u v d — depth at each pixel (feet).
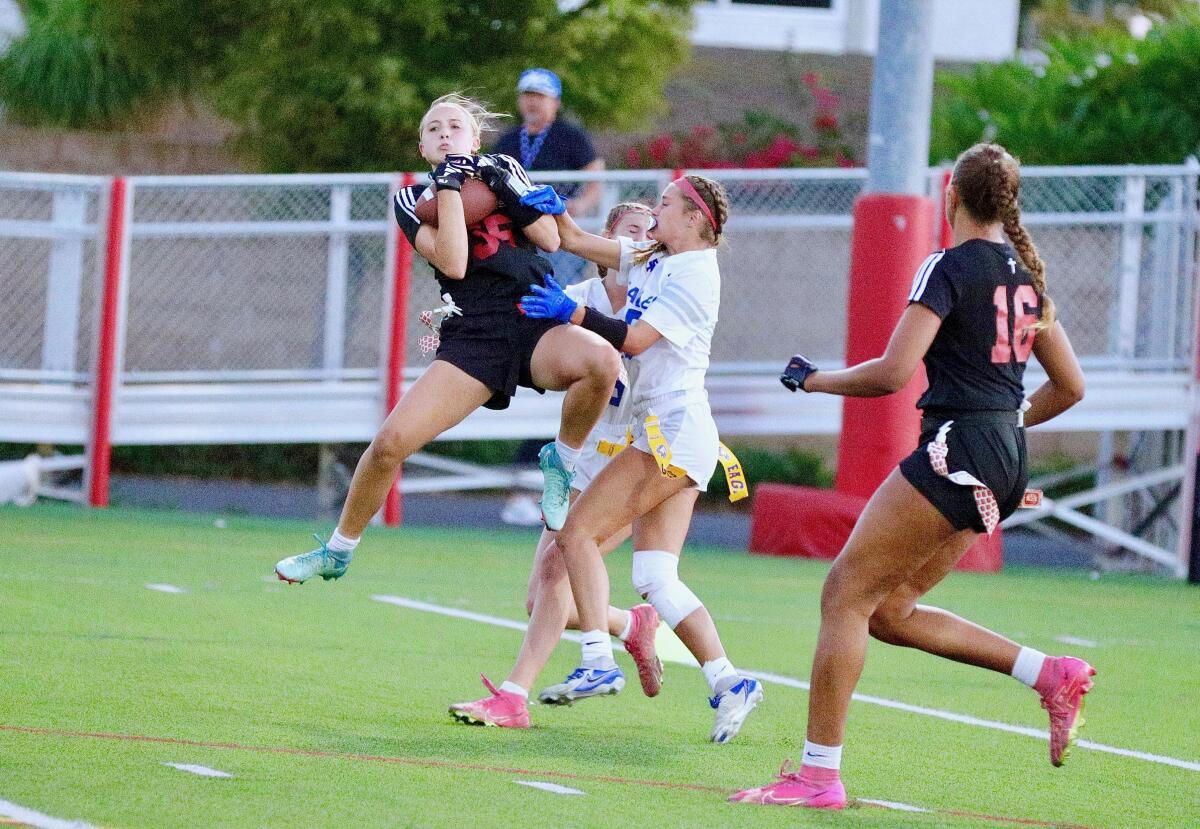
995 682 89.76
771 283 169.89
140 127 236.63
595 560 69.05
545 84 150.30
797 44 303.07
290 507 176.14
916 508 56.08
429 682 79.00
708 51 286.46
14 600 94.89
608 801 56.18
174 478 197.16
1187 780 67.00
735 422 165.17
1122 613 125.49
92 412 161.79
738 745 69.00
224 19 200.85
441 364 67.56
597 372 66.80
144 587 105.09
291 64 191.52
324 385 164.45
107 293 160.56
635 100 204.54
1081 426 158.81
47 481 177.06
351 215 163.43
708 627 69.00
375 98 187.52
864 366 57.06
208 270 167.22
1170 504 167.94
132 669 75.82
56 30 237.25
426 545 144.25
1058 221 158.61
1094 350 163.02
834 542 150.30
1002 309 56.75
